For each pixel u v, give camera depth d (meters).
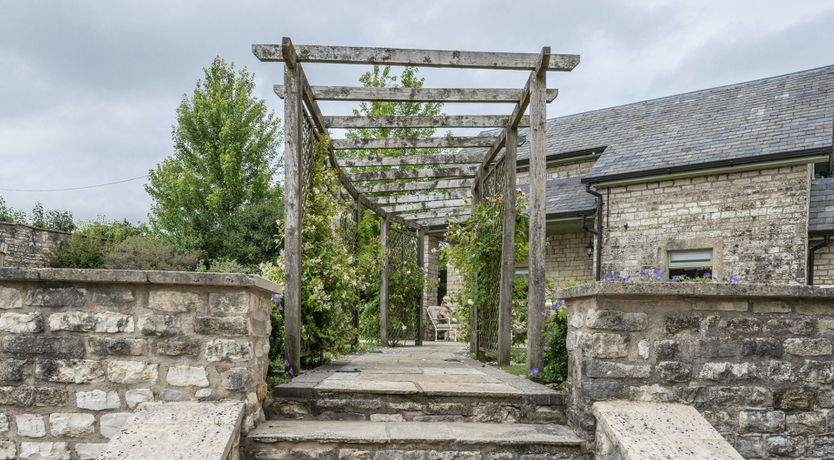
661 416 2.95
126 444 2.62
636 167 10.30
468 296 7.37
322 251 5.39
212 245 20.39
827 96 10.02
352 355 7.19
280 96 5.07
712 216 9.51
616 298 3.17
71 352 3.12
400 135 13.47
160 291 3.14
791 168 8.86
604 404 3.08
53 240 16.56
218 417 2.88
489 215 6.83
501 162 6.53
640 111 12.98
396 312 10.29
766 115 10.30
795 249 8.73
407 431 3.23
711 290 3.12
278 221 5.59
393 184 8.56
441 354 7.55
